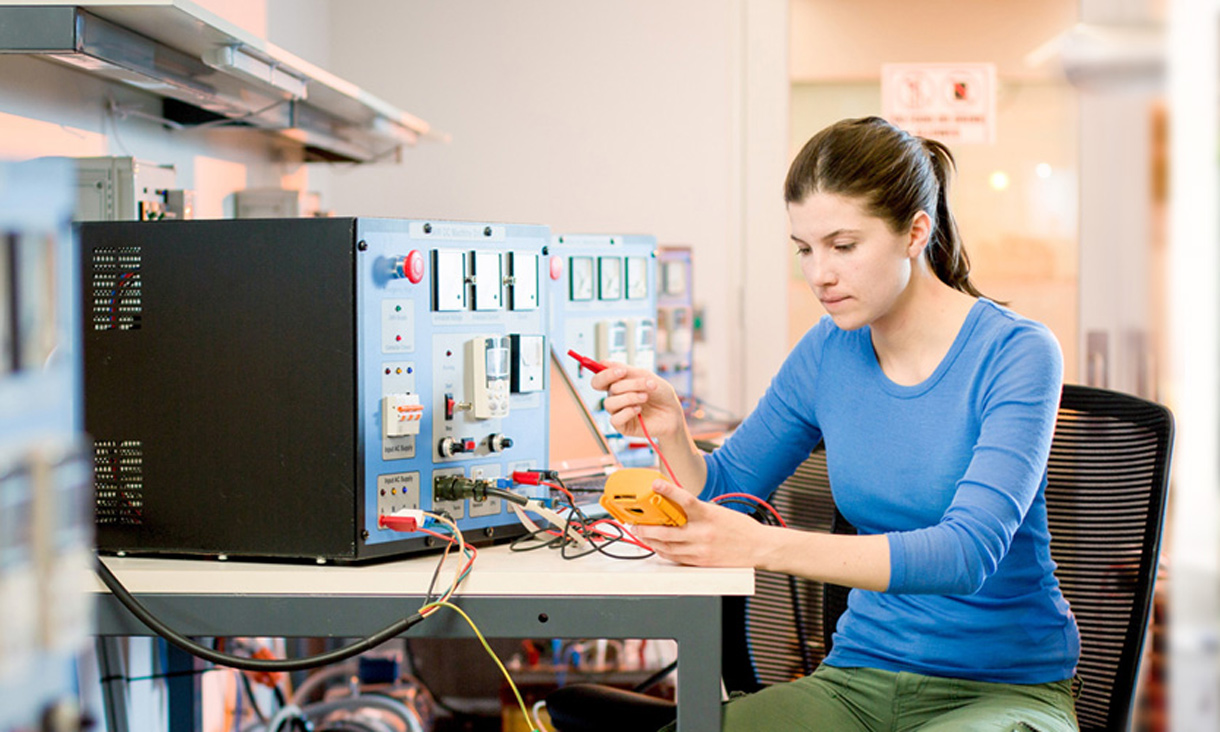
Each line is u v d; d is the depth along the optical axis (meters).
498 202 3.79
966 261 1.60
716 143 3.78
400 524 1.37
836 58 3.72
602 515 1.66
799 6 3.73
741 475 1.66
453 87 3.77
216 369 1.40
